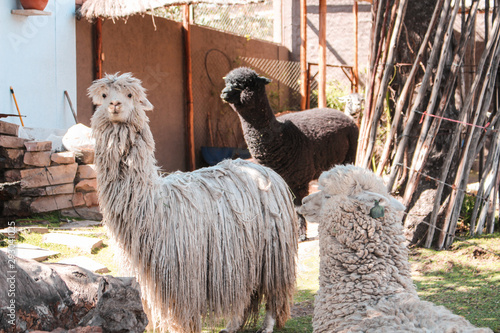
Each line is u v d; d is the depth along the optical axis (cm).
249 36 1376
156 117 1095
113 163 323
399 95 621
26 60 859
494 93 663
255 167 381
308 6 1539
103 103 323
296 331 387
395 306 233
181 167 1159
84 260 515
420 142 589
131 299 228
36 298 238
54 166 716
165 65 1117
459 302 435
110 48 1000
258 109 622
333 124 712
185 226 331
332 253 263
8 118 833
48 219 700
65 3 918
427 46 608
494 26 593
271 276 369
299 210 295
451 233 588
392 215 265
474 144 599
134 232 322
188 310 329
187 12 1150
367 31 1516
